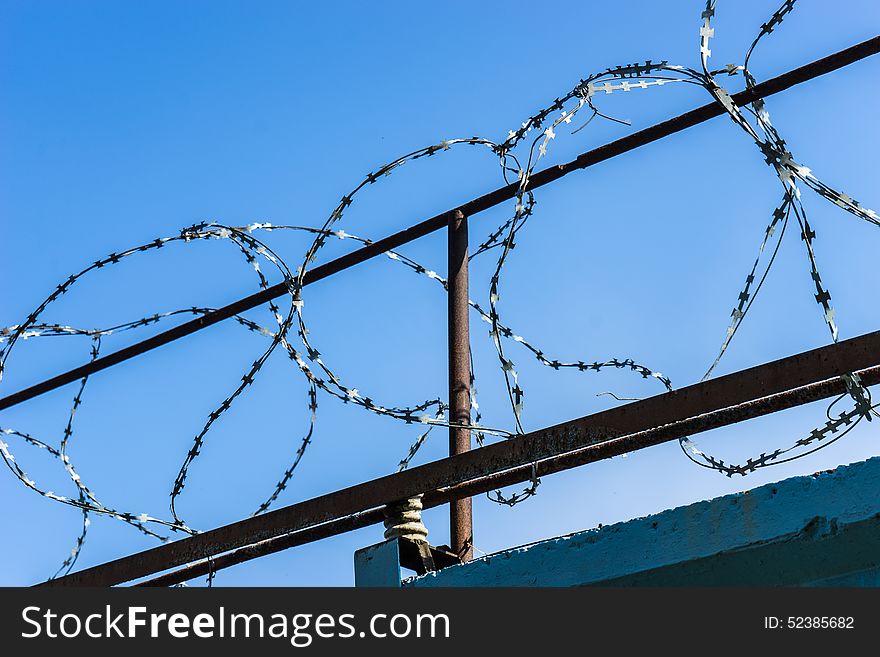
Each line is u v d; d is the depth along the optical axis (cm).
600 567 384
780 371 374
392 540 434
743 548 359
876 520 338
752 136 393
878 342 359
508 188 561
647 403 397
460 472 431
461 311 545
